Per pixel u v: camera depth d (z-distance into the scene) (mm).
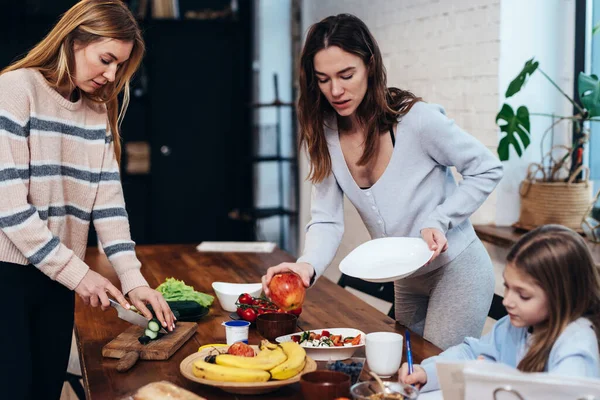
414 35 4047
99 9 1907
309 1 5367
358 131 2092
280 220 5820
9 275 1932
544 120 3467
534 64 3031
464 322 2115
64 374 2217
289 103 5355
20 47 5109
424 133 2012
